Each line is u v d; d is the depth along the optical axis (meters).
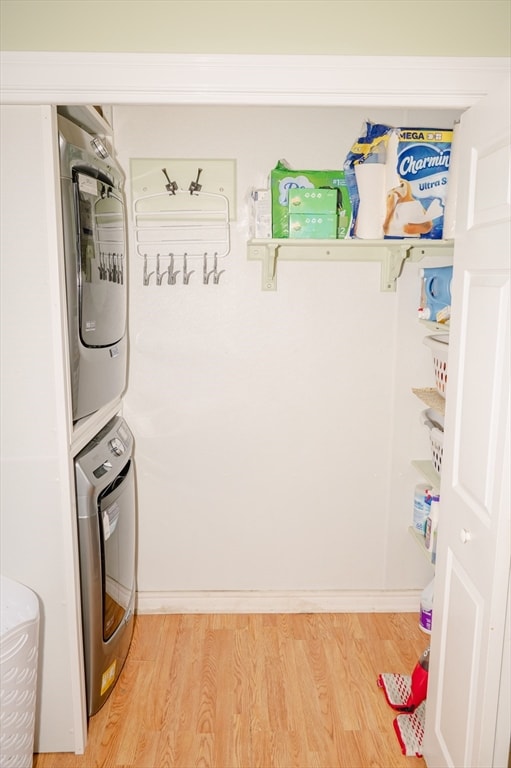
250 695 2.14
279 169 2.22
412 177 2.13
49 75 1.45
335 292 2.48
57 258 1.61
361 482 2.63
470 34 1.47
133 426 2.56
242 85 1.46
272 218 2.24
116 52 1.45
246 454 2.60
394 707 2.07
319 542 2.68
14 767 1.61
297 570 2.70
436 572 1.74
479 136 1.42
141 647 2.42
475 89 1.49
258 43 1.46
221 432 2.58
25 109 1.53
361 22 1.46
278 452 2.60
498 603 1.31
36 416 1.68
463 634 1.50
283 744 1.92
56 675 1.82
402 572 2.71
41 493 1.72
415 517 2.58
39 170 1.56
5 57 1.44
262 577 2.71
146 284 2.45
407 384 2.56
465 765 1.47
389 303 2.50
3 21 1.43
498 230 1.31
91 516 1.82
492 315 1.33
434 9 1.46
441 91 1.48
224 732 1.97
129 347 2.50
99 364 1.95
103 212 1.94
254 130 2.36
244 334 2.51
